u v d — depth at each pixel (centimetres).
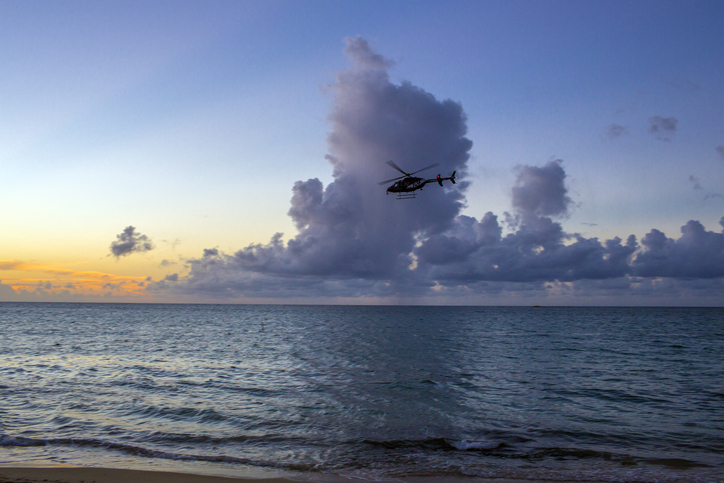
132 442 1269
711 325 8431
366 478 1020
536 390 2041
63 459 1119
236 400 1795
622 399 1861
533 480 1012
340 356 3331
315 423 1480
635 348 3975
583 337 5291
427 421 1514
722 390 2058
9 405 1645
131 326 7088
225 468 1076
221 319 10269
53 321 8212
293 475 1034
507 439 1327
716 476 1038
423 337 5259
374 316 13488
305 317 12294
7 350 3456
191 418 1524
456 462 1133
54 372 2417
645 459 1160
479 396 1906
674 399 1866
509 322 9650
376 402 1783
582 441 1313
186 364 2819
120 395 1845
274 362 2972
